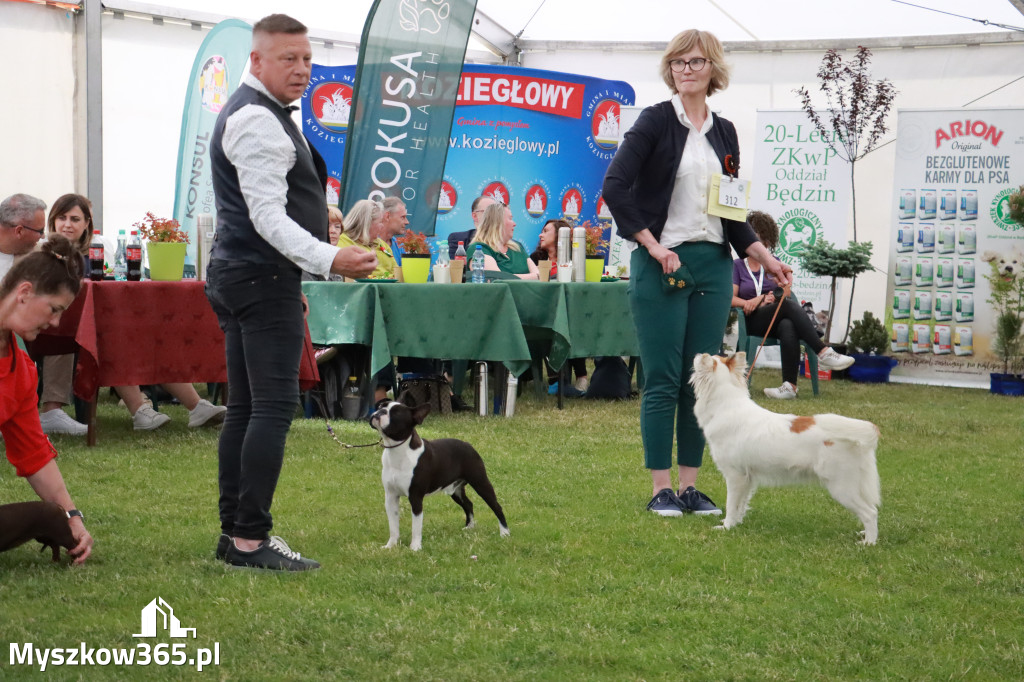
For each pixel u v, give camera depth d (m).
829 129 10.56
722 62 4.34
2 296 3.20
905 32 10.77
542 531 4.00
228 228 3.23
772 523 4.25
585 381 8.75
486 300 6.88
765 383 9.80
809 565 3.59
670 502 4.41
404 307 6.71
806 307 10.41
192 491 4.59
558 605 3.05
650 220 4.36
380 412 3.58
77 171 9.72
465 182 10.95
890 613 3.07
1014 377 9.45
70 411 7.25
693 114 4.41
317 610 2.91
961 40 10.49
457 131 10.88
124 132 10.00
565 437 6.29
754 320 8.87
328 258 3.04
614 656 2.64
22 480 4.69
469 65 10.76
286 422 3.35
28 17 9.25
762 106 11.58
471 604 3.05
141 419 6.19
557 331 7.18
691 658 2.65
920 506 4.62
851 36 11.05
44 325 3.26
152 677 2.44
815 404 8.36
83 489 4.59
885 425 7.16
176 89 10.33
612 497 4.71
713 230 4.41
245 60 9.41
